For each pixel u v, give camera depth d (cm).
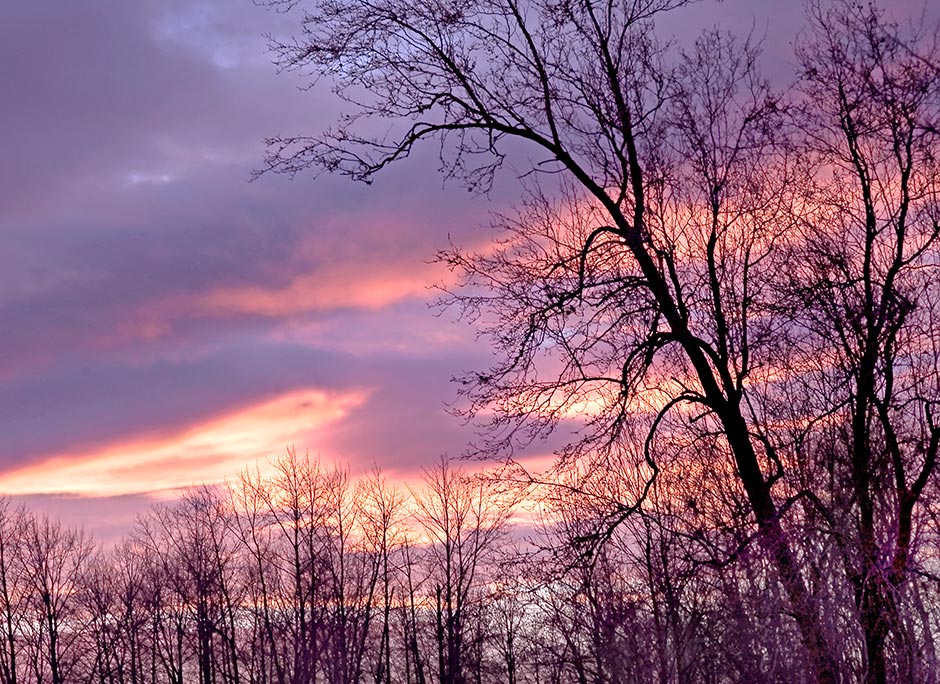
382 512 5450
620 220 1616
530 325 1606
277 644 5600
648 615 1781
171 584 5903
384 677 5450
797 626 1559
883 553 1545
